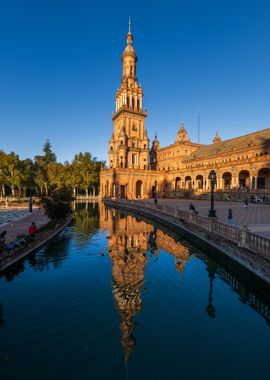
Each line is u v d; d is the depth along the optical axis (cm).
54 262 1541
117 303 1009
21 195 7912
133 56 8625
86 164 9556
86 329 820
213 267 1510
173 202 5409
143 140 8506
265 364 668
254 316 942
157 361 671
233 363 669
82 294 1088
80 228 2762
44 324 845
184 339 778
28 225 2484
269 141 5516
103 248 1891
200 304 1027
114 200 6284
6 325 840
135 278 1290
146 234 2475
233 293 1153
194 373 627
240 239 1367
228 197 5656
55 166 9025
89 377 610
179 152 9012
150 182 8094
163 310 964
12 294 1089
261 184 5697
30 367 645
